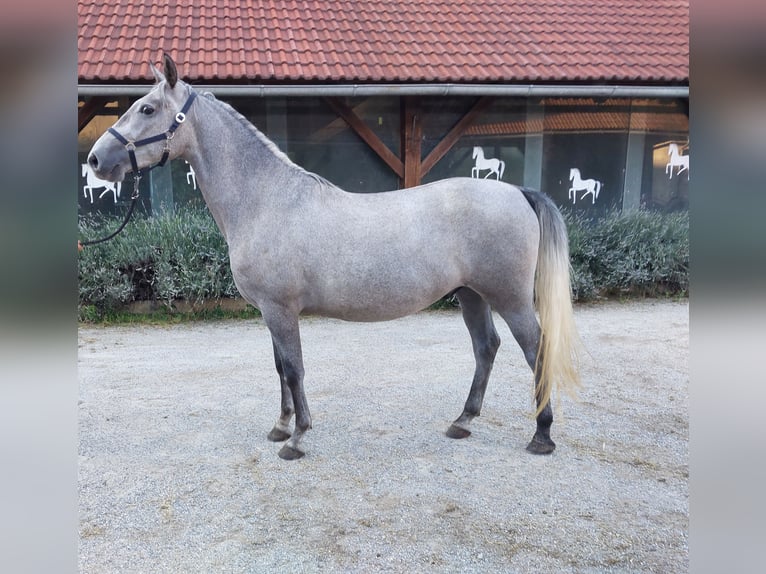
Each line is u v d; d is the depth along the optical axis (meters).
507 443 3.09
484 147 6.77
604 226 6.59
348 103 6.36
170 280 5.59
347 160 6.56
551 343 2.73
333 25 7.20
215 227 5.88
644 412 3.53
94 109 6.02
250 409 3.57
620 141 7.02
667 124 7.07
